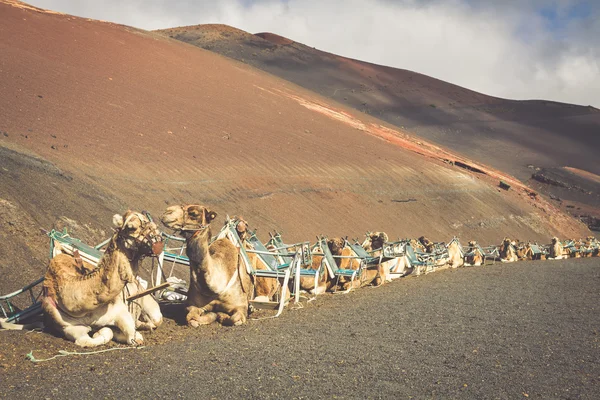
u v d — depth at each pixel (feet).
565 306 48.32
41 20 196.03
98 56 178.81
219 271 35.70
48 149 89.81
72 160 89.76
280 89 284.82
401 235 152.15
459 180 230.68
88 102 129.49
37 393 21.72
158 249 28.81
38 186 65.10
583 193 394.11
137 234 28.50
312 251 56.08
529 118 571.28
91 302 28.43
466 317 41.63
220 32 602.44
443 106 544.62
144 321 34.27
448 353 30.30
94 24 238.27
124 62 186.09
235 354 28.40
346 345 31.37
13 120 98.43
